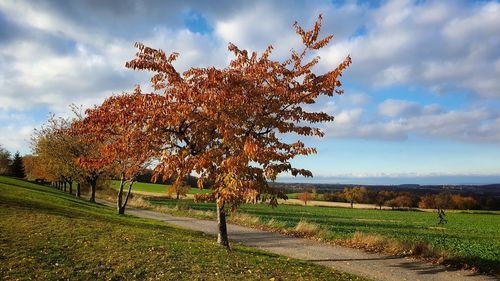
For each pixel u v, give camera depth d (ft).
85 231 58.39
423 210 310.86
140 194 296.71
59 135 143.33
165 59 47.11
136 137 46.50
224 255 48.91
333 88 49.32
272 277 39.83
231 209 45.32
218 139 47.91
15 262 38.06
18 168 341.62
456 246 82.69
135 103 45.01
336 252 65.98
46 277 34.86
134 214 134.51
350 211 255.70
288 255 62.18
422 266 55.57
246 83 44.78
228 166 40.96
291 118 49.37
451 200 331.98
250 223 108.88
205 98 42.14
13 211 68.54
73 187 325.01
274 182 47.11
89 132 48.83
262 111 46.85
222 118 43.14
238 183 39.91
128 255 44.78
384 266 55.06
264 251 62.59
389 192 352.49
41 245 45.65
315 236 83.71
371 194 358.64
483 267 54.44
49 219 65.57
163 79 47.50
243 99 42.52
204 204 223.30
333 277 43.65
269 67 48.70
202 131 46.50
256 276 39.68
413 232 124.88
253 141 40.96
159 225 87.76
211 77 41.98
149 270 39.42
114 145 47.16
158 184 402.52
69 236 53.01
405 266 55.42
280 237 84.33
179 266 41.45
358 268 53.42
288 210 226.58
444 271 52.75
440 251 61.36
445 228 153.58
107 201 199.72
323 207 296.71
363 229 123.13
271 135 49.01
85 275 36.52
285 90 46.50
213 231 91.91
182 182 47.78
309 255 62.75
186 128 46.78
